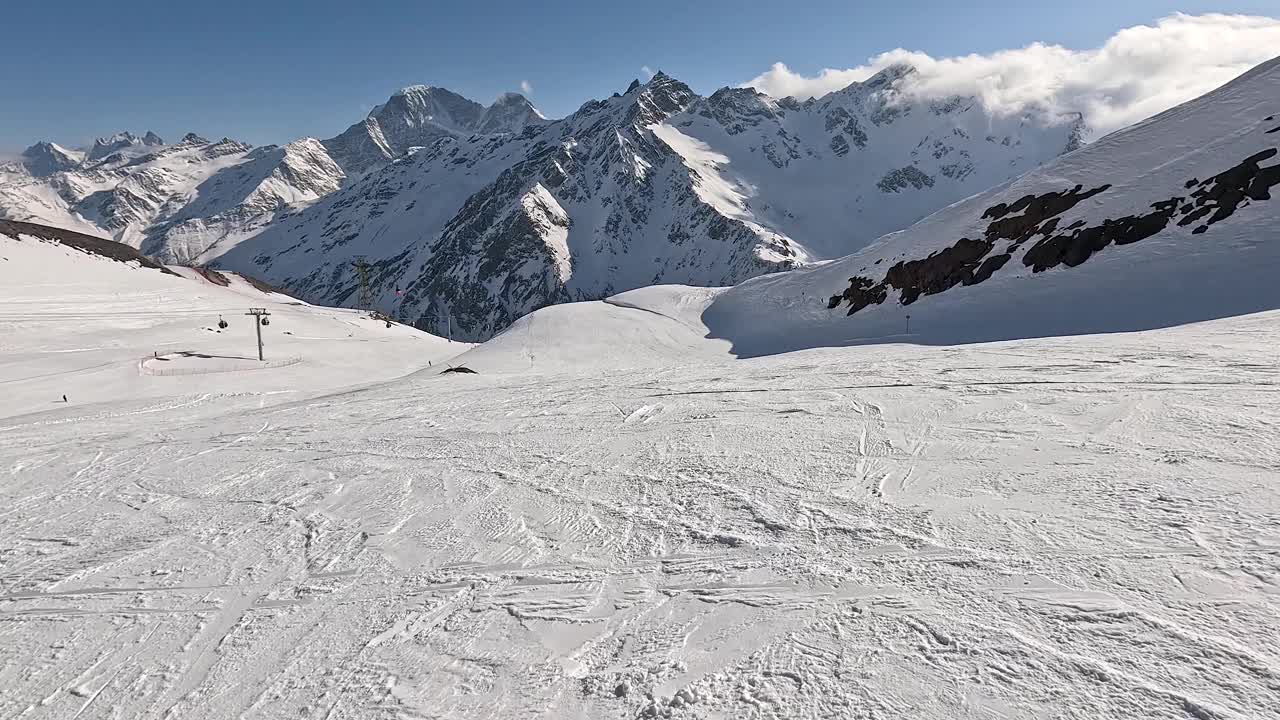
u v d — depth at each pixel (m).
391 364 60.00
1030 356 14.55
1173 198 43.81
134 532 7.80
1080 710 3.20
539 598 5.17
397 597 5.44
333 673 4.45
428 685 4.19
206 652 4.93
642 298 76.25
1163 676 3.36
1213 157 45.31
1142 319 33.38
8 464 13.19
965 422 9.01
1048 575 4.49
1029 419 8.76
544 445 10.43
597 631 4.61
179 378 45.00
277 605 5.54
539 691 4.00
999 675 3.54
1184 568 4.33
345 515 7.71
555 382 20.86
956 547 5.11
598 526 6.55
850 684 3.65
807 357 21.42
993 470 6.80
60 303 73.00
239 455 11.95
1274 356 11.47
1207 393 9.01
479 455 10.18
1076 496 5.79
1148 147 51.81
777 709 3.54
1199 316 31.19
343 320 93.19
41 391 38.81
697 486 7.41
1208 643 3.56
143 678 4.68
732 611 4.63
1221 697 3.16
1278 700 3.09
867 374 14.44
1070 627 3.87
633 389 16.38
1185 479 5.83
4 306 67.94
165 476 10.70
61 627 5.52
